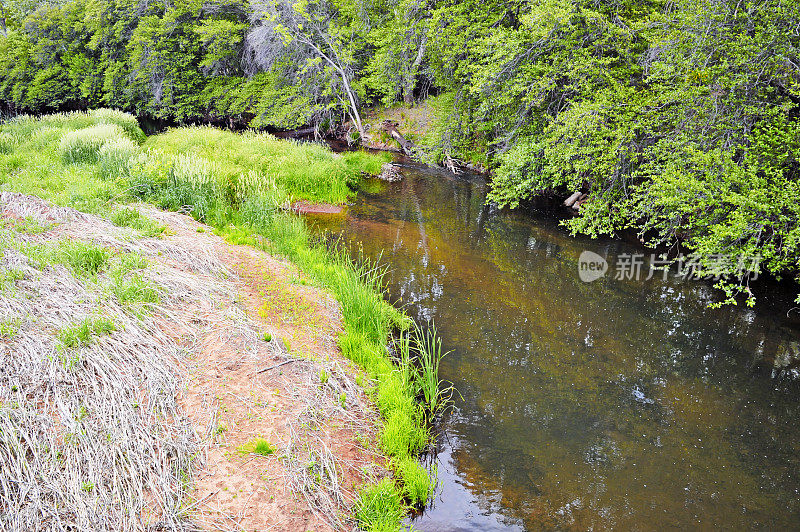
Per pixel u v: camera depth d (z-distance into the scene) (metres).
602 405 5.24
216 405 4.11
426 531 3.66
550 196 12.43
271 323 5.59
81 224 6.75
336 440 4.16
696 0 7.30
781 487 4.25
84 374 4.01
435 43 14.10
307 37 19.55
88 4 26.95
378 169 14.84
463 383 5.48
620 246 9.60
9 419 3.47
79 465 3.30
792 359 6.14
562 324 6.84
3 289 4.83
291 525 3.29
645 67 9.20
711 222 7.12
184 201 9.28
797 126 6.19
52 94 28.72
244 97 22.08
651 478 4.29
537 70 10.53
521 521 3.80
